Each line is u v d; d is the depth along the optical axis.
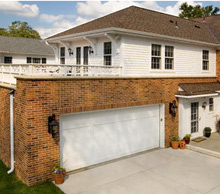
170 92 12.73
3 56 27.94
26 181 8.23
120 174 9.32
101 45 12.52
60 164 9.09
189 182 8.67
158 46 12.85
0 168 9.71
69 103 8.94
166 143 12.75
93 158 10.22
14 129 9.01
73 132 9.49
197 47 15.00
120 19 12.44
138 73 11.88
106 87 10.02
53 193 7.70
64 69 9.29
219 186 8.38
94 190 8.02
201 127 14.73
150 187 8.27
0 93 10.58
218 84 15.93
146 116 12.09
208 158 11.19
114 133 10.88
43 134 8.36
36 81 8.07
